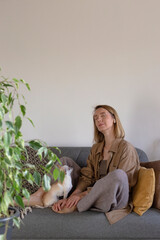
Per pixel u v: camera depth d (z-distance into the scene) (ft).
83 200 6.30
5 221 3.80
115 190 6.06
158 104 8.93
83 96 9.15
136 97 8.99
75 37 9.18
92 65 9.13
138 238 5.80
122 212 6.15
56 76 9.23
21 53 9.32
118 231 5.82
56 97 9.22
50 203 6.72
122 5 9.04
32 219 6.01
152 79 8.95
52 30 9.25
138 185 6.55
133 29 9.02
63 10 9.21
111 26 9.08
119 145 7.11
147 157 8.39
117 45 9.06
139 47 9.00
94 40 9.12
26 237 5.89
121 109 9.03
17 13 9.33
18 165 3.84
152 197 6.22
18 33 9.33
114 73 9.07
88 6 9.14
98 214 6.12
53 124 9.23
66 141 9.19
